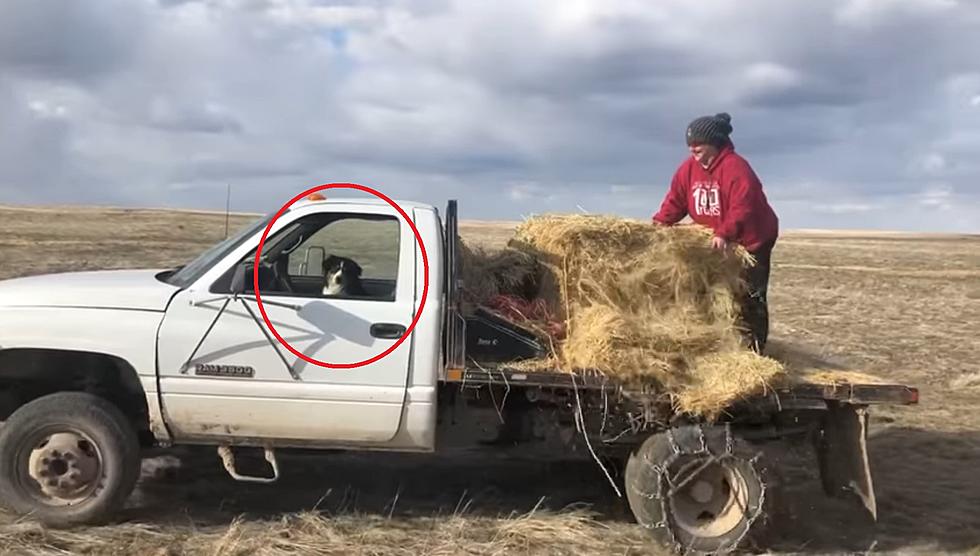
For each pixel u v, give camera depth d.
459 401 5.74
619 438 5.71
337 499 6.14
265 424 5.41
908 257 42.81
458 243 5.64
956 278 29.73
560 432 5.79
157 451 6.88
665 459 5.41
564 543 5.48
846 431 5.74
